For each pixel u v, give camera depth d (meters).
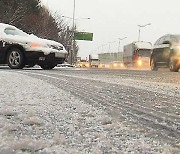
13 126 1.84
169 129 1.97
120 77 8.30
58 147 1.41
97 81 6.18
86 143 1.52
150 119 2.35
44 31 46.00
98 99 3.43
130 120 2.27
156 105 3.21
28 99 3.08
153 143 1.58
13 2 37.31
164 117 2.46
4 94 3.36
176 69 16.62
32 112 2.37
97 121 2.14
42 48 11.34
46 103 2.89
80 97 3.50
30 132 1.72
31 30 40.62
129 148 1.45
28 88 4.10
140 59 36.03
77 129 1.86
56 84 4.98
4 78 5.57
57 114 2.35
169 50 17.08
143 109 2.87
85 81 6.00
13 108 2.51
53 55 11.59
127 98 3.71
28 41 11.24
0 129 1.76
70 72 10.12
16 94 3.42
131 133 1.81
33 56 11.27
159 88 5.32
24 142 1.44
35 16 42.62
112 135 1.73
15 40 11.27
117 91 4.45
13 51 11.33
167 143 1.59
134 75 10.08
